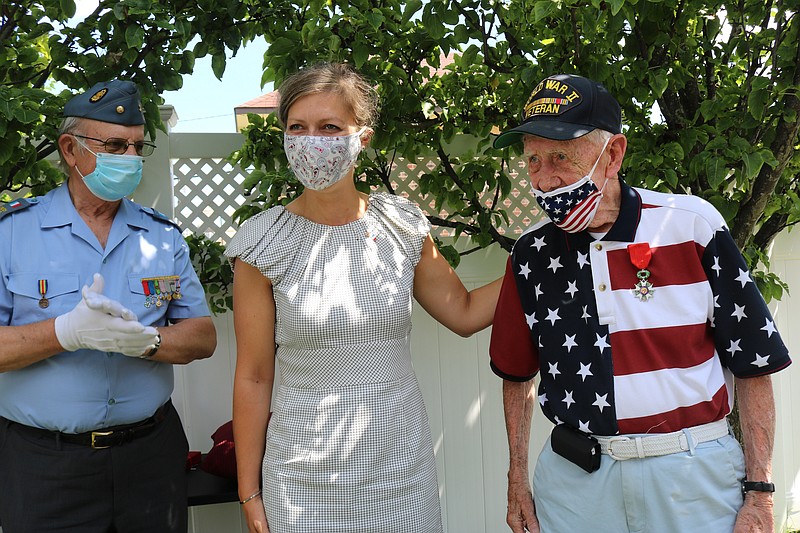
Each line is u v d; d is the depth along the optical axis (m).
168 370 2.27
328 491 1.99
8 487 2.08
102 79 2.54
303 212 2.11
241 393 2.08
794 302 3.74
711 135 2.69
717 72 2.99
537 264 1.89
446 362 3.42
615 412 1.74
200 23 2.63
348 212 2.09
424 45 2.89
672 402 1.71
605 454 1.77
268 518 2.05
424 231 2.17
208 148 3.17
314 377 2.02
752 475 1.75
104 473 2.10
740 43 2.63
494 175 3.20
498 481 3.52
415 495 2.06
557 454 1.90
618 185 1.82
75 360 2.06
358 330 1.99
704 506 1.72
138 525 2.17
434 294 2.26
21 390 2.06
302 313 1.98
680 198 1.78
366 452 1.99
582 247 1.81
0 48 2.62
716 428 1.74
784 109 2.46
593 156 1.73
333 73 1.97
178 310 2.28
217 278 3.14
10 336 1.93
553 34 2.70
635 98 2.72
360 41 2.63
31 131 2.46
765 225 3.04
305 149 1.93
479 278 3.47
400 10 2.80
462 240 3.44
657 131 2.80
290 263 2.02
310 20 2.61
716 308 1.72
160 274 2.21
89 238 2.13
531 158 1.82
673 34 2.62
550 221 1.91
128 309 1.98
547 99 1.76
